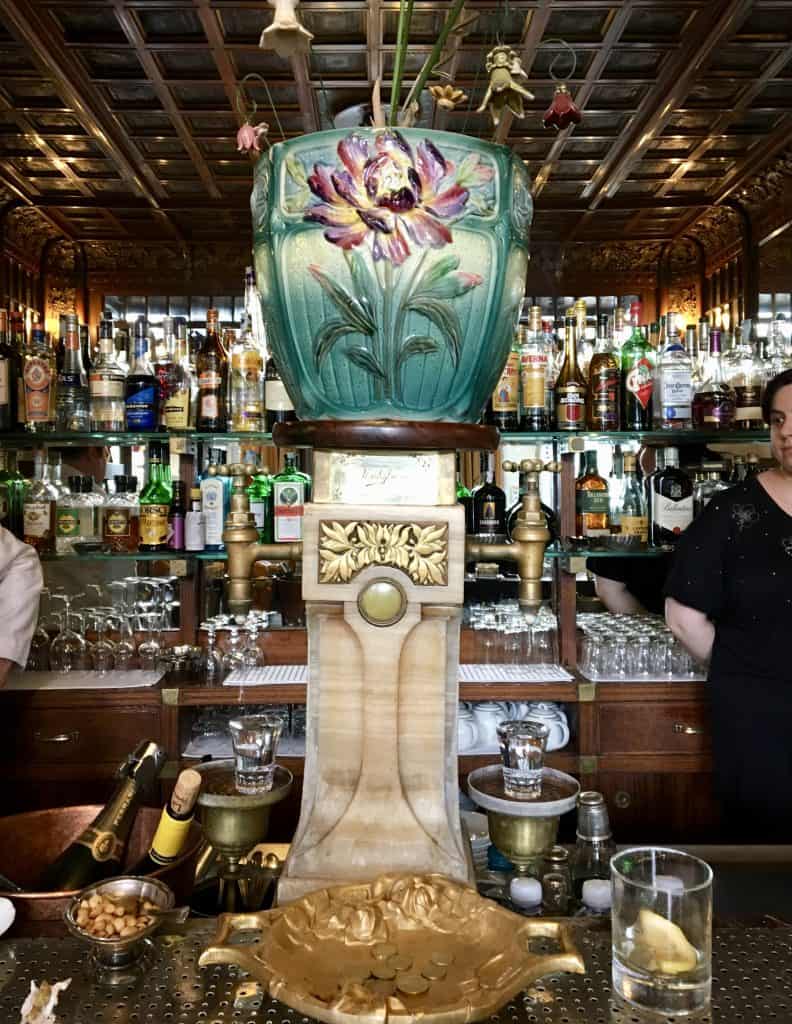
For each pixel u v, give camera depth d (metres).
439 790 0.78
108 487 2.54
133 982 0.63
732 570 1.84
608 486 2.53
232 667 2.42
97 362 2.42
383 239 0.66
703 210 4.24
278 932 0.61
